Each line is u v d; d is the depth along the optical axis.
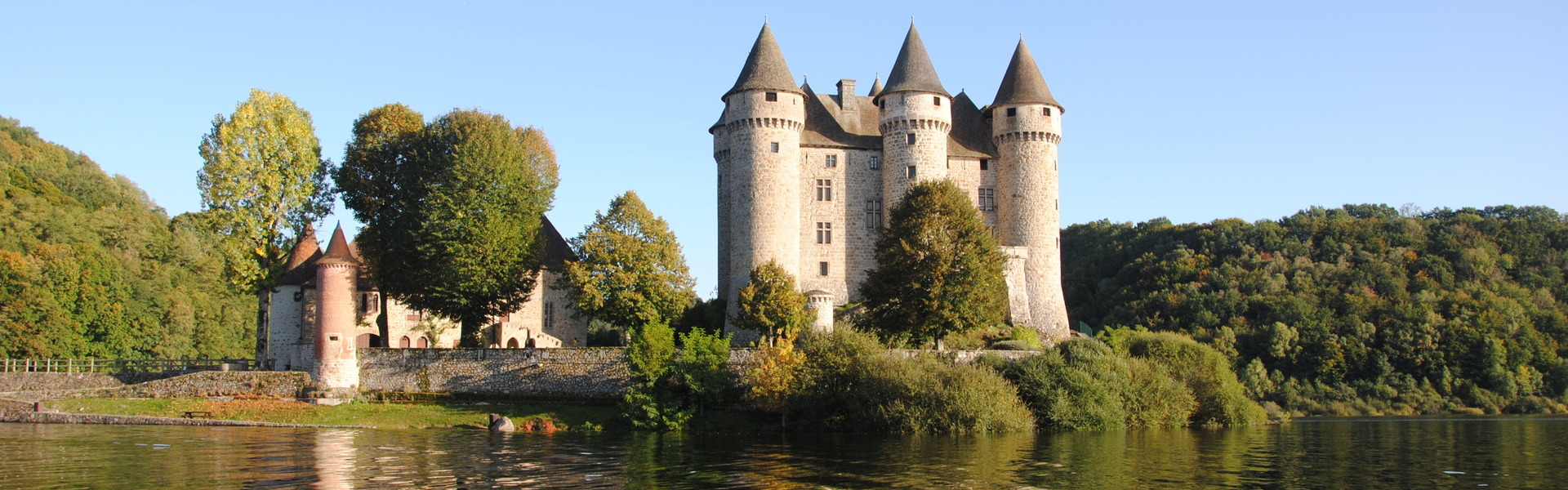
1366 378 94.44
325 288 58.69
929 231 61.69
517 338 72.31
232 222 63.72
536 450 44.56
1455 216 128.88
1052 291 76.81
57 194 104.31
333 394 57.44
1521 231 118.88
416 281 63.66
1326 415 86.44
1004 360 57.91
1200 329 101.75
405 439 48.16
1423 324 96.50
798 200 75.06
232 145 64.00
